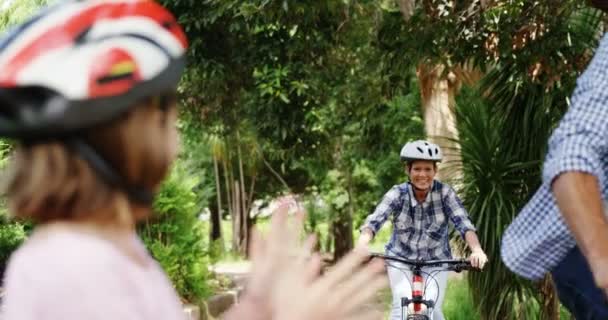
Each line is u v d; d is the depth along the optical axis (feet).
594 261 10.01
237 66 46.52
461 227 24.85
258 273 5.73
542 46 28.12
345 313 5.10
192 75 45.47
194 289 38.86
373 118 53.98
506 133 30.50
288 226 5.86
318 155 56.80
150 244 36.91
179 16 41.32
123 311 4.42
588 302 11.05
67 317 4.34
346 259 5.27
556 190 10.32
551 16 27.76
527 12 28.07
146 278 4.69
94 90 4.59
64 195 4.66
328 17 43.91
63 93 4.55
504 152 30.45
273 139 53.62
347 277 5.23
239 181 111.86
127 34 4.78
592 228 10.02
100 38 4.71
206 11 40.93
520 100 30.09
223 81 46.80
